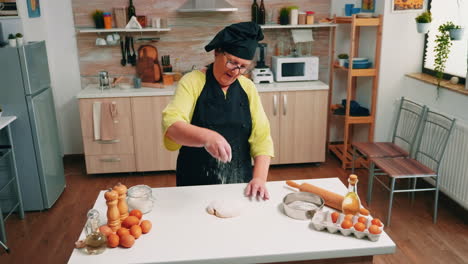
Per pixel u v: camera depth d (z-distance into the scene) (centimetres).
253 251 139
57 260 281
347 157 448
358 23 396
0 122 303
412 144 356
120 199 155
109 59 446
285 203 166
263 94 411
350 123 444
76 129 463
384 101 418
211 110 189
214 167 200
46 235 312
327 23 437
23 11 368
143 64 442
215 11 436
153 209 168
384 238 148
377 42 403
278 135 425
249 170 207
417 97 388
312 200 171
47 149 350
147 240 147
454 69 360
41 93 343
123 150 411
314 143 434
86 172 437
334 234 150
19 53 311
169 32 445
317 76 439
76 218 338
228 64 170
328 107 470
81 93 397
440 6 377
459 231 311
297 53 448
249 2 444
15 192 336
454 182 328
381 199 365
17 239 307
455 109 332
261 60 440
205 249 141
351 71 410
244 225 156
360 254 143
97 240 138
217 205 165
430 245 293
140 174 430
